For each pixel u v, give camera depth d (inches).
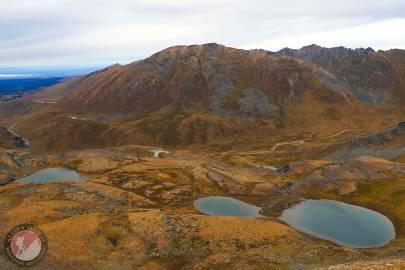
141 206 4345.5
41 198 4252.0
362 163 5487.2
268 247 3142.2
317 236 3646.7
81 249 2977.4
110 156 6884.8
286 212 4340.6
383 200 4527.6
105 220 3467.0
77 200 4188.0
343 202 4685.0
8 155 6471.5
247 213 4389.8
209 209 4488.2
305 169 5915.4
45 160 6594.5
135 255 2979.8
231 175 5728.3
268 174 6186.0
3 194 4537.4
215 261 2839.6
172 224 3432.6
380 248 3321.9
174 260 2947.8
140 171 5807.1
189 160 7017.7
